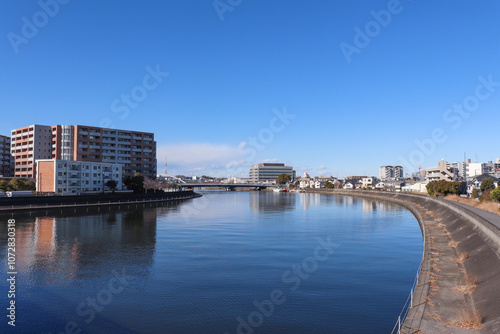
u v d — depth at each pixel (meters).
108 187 120.88
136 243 43.78
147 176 152.88
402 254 37.44
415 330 15.71
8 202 75.88
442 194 107.25
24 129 131.75
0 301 24.05
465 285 21.27
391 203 122.56
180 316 21.61
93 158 134.12
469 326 16.02
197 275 29.86
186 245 42.59
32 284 27.56
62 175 103.88
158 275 29.88
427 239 37.94
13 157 140.50
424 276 23.41
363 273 30.12
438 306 18.34
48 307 23.00
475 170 173.62
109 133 140.00
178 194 146.62
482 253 26.38
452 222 48.34
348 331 19.41
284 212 87.81
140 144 149.75
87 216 73.12
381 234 51.50
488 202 64.69
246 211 90.31
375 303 23.28
